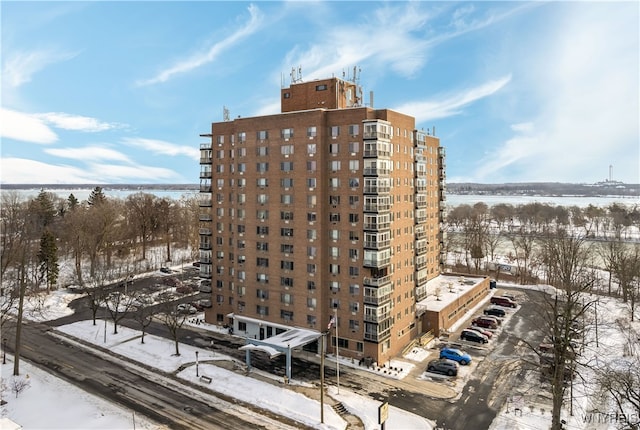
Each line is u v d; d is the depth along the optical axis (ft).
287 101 204.95
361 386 152.76
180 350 188.03
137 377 160.56
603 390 145.38
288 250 193.26
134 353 184.96
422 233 214.28
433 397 144.46
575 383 143.33
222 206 219.41
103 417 130.41
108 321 233.35
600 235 546.67
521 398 143.33
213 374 161.58
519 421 128.57
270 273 199.62
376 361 171.01
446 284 271.28
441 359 169.17
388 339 179.52
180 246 469.57
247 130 205.67
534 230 552.00
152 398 143.74
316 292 185.06
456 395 146.00
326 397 143.33
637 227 609.83
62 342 199.72
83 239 319.47
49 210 435.12
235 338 204.95
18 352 161.68
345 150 179.32
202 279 229.86
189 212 507.71
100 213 342.85
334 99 192.34
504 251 483.92
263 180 200.54
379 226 170.91
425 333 208.74
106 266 333.83
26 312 244.63
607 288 304.30
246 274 208.23
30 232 322.55
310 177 185.26
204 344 196.24
